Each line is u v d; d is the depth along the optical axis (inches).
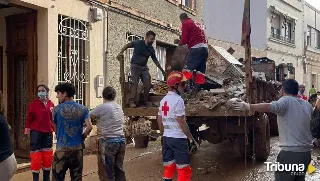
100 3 410.9
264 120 323.3
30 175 297.7
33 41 343.0
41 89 259.8
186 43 313.0
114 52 439.5
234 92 305.9
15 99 362.0
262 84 350.0
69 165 210.1
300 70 1256.2
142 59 318.3
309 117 175.9
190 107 282.7
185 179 217.6
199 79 309.6
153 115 303.4
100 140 231.0
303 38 1274.6
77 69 385.4
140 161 351.3
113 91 236.4
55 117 209.6
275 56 1082.1
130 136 432.1
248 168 319.6
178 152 216.2
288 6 1159.0
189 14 665.6
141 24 503.2
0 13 365.7
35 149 256.1
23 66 360.2
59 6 351.9
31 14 343.0
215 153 393.7
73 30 377.7
